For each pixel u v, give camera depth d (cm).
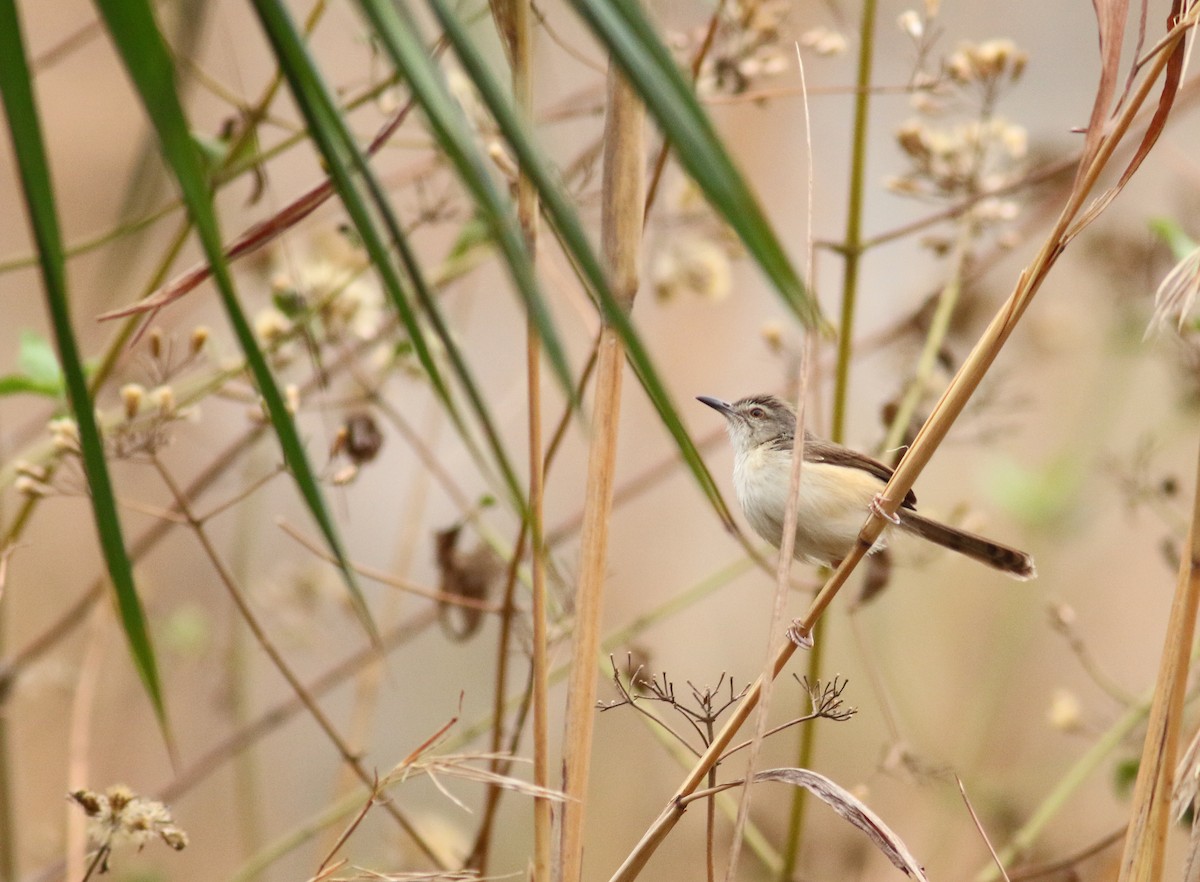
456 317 1213
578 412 336
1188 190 1143
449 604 868
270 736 1411
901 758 900
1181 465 1352
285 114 1271
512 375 1427
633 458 1493
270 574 1334
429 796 1357
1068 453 1215
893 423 982
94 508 396
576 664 525
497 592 895
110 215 1277
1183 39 493
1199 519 519
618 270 520
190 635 1148
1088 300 1315
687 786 527
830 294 1466
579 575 527
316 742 1415
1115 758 1149
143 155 540
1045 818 908
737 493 932
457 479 1438
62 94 1337
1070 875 870
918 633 1340
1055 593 1293
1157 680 528
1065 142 1106
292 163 1285
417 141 861
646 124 523
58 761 1234
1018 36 1576
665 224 984
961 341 1067
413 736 1404
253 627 751
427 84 346
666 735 919
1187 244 840
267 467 1049
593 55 1190
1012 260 1347
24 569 1325
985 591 1345
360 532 1477
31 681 976
